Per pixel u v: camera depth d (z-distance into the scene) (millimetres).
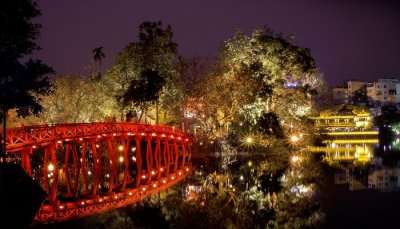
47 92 23859
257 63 69000
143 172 52844
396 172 51125
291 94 74938
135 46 64812
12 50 22453
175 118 72562
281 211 32094
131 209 33062
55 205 34031
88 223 28891
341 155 70312
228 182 44906
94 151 39094
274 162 60406
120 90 64688
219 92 66938
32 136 32812
